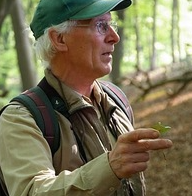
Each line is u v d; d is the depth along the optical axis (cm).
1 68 2216
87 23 239
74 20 238
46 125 226
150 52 3522
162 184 819
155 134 182
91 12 234
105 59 245
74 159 227
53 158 226
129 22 2169
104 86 273
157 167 873
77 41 239
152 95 1738
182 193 777
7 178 213
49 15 241
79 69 244
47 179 201
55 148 226
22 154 214
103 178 189
